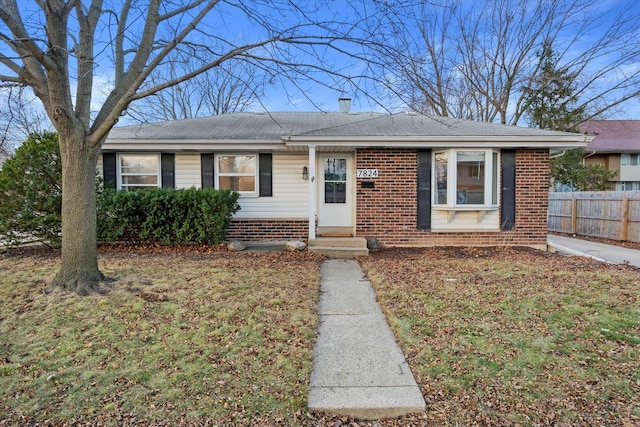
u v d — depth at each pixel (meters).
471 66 19.45
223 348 3.40
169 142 8.53
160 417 2.47
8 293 4.69
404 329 3.84
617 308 4.30
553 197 14.19
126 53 5.68
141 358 3.21
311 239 8.24
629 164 24.17
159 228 8.12
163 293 4.78
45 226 7.51
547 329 3.77
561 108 18.47
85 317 4.01
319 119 11.02
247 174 9.44
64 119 4.59
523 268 6.31
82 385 2.82
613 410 2.50
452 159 8.48
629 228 10.65
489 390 2.76
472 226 8.91
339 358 3.28
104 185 8.59
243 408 2.57
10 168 7.39
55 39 4.45
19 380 2.88
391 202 8.87
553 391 2.72
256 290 5.01
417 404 2.59
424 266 6.58
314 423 2.46
